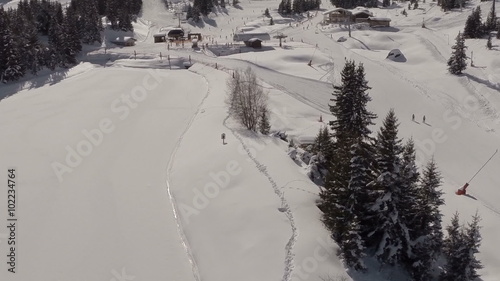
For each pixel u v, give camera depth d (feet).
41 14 425.28
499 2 480.23
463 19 454.81
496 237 128.77
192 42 412.57
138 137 195.83
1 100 275.18
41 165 173.17
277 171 142.51
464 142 208.33
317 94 249.34
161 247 123.65
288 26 508.53
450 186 163.63
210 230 124.98
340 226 109.19
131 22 501.56
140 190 152.35
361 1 607.37
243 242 116.88
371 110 234.17
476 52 344.08
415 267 105.91
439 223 109.29
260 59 329.72
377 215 107.96
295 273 102.68
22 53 326.85
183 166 160.86
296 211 122.31
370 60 329.31
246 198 132.16
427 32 420.36
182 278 112.16
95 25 418.10
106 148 186.19
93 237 129.39
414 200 107.65
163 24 545.44
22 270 117.60
